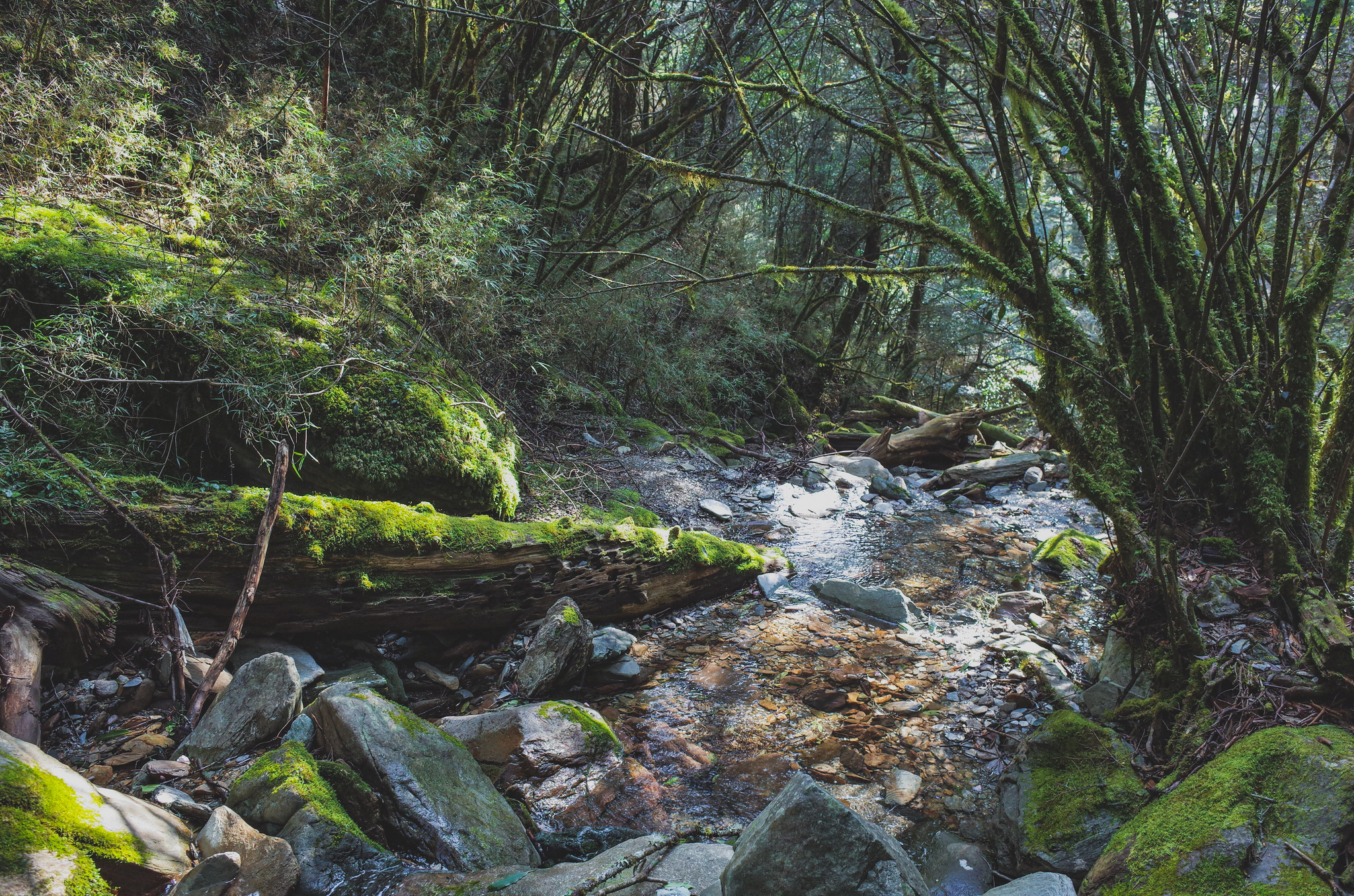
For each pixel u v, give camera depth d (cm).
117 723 259
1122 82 275
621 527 377
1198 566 285
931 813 245
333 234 410
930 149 391
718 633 378
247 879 187
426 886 196
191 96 488
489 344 499
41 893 163
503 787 251
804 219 1000
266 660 261
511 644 346
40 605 245
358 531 310
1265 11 236
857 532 524
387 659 323
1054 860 207
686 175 391
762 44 659
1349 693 213
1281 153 297
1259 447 285
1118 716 254
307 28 561
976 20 320
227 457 355
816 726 296
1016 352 995
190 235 414
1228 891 171
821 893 172
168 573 277
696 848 215
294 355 364
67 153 404
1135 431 303
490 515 395
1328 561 255
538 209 596
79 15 438
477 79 571
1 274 341
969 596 415
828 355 1014
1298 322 286
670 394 729
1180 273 285
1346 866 169
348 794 221
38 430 271
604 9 561
